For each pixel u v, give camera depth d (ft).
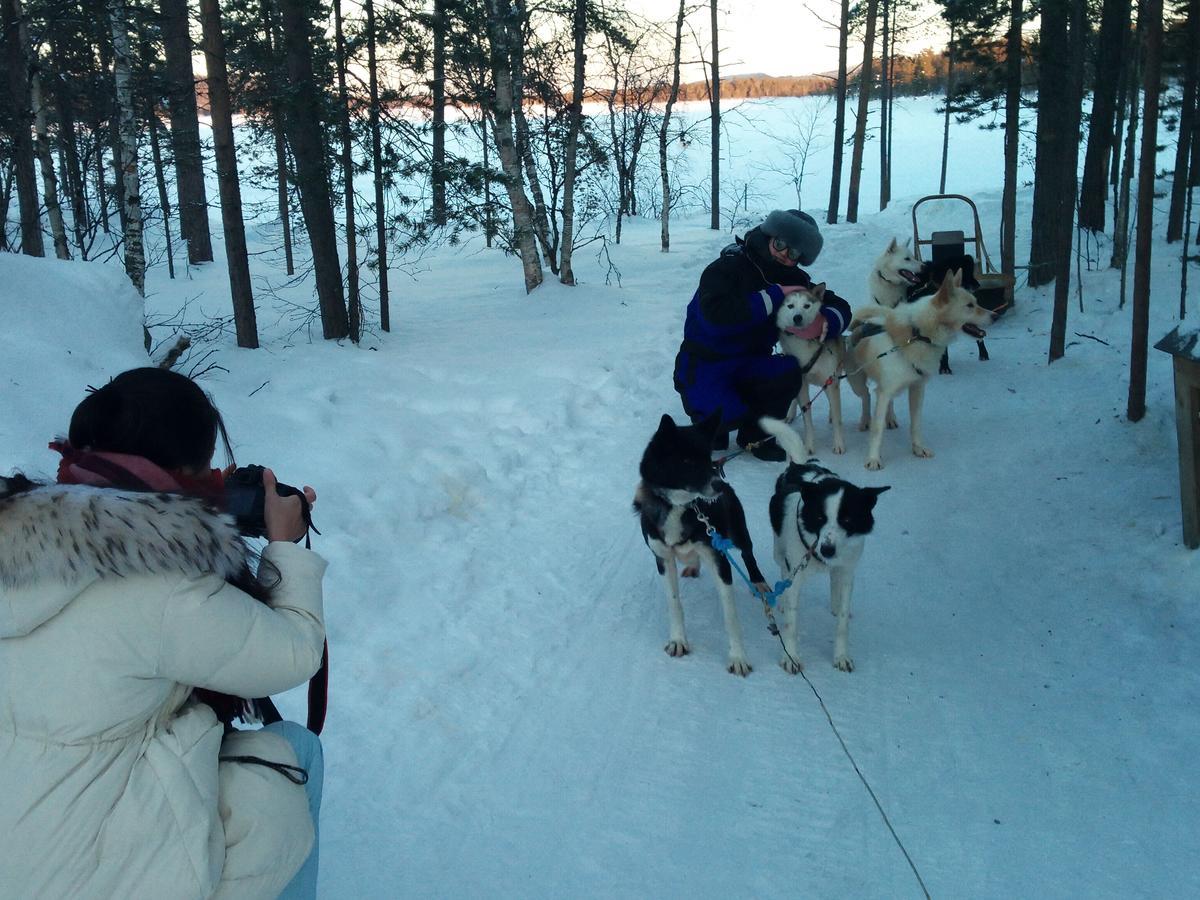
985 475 21.77
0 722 5.01
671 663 14.61
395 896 9.64
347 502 18.63
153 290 50.65
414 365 30.17
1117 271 37.68
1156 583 15.84
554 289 44.65
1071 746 12.12
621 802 11.30
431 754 12.08
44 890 4.84
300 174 33.06
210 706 5.80
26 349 18.57
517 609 16.10
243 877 5.40
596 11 45.55
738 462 23.95
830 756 12.18
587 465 23.32
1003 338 34.53
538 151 57.98
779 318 22.53
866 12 79.25
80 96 46.44
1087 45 48.06
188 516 5.26
